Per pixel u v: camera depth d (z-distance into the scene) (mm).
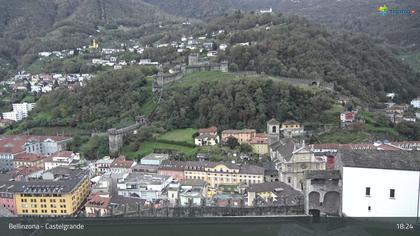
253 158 186625
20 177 168625
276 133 195000
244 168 168500
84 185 155625
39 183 147500
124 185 153875
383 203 87062
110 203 132875
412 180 84688
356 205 88938
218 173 169250
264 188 134625
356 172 88000
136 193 150000
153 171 177250
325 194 93938
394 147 171375
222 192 155250
